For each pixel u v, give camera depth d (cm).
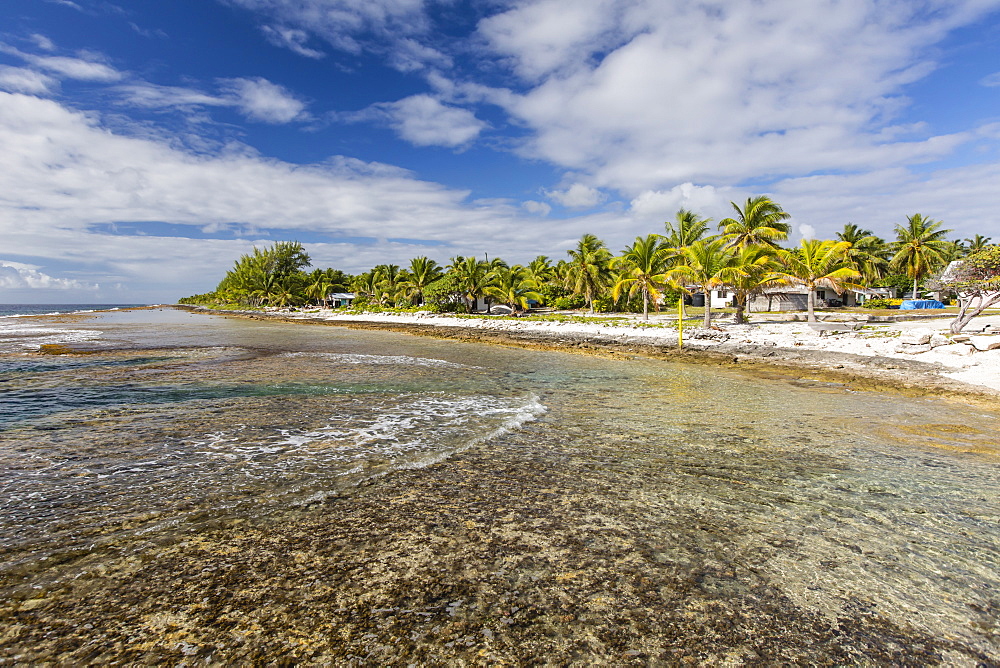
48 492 530
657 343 2395
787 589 358
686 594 350
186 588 349
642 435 790
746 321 3272
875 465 645
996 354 1492
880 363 1596
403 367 1630
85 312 8694
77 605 329
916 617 328
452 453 681
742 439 771
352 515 475
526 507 500
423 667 273
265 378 1356
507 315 4981
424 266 6384
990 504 518
